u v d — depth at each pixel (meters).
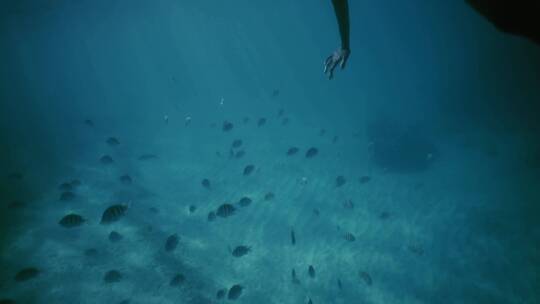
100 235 11.09
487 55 22.80
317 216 12.27
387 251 9.92
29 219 12.11
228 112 39.62
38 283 8.77
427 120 25.00
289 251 10.27
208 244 10.75
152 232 11.31
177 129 30.23
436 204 12.41
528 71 20.11
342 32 2.30
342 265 9.45
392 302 8.04
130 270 9.35
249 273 9.33
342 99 40.81
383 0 48.09
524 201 11.22
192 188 15.80
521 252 8.86
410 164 16.55
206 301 8.20
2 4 22.75
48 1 23.89
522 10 1.41
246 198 8.72
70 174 17.44
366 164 17.47
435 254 9.54
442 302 7.86
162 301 8.23
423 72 40.97
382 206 12.79
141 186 15.96
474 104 23.09
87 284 8.80
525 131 17.72
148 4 32.25
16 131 29.72
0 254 9.89
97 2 27.25
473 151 17.41
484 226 10.38
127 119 37.59
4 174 17.39
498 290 7.89
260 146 22.78
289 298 8.34
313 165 17.88
